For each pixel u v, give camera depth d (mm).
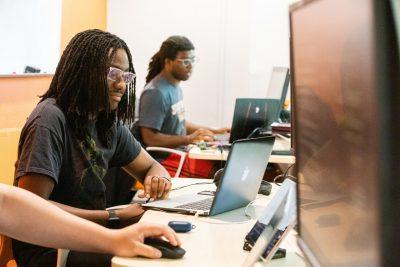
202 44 5371
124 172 2408
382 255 474
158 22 5414
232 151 1591
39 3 4223
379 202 477
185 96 5438
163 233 1273
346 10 578
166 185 1939
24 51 4113
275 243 1132
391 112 464
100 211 1736
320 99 721
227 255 1273
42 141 1643
